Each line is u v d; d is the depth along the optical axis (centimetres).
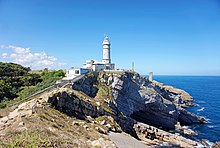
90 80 7731
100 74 8325
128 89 8550
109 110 6366
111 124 5384
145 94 9019
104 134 4456
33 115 3525
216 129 8088
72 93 5266
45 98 4438
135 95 8794
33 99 4416
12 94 6806
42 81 8312
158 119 9194
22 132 2547
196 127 8512
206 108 12112
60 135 2822
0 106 5184
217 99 15538
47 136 2514
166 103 9206
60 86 5894
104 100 6888
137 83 9344
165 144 6269
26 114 3547
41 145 2198
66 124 3747
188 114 9538
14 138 2322
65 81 6562
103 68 10200
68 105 4869
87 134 3600
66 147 2328
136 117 9500
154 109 9169
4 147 2006
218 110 11519
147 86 9925
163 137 6744
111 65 10644
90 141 3150
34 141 2234
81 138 3169
